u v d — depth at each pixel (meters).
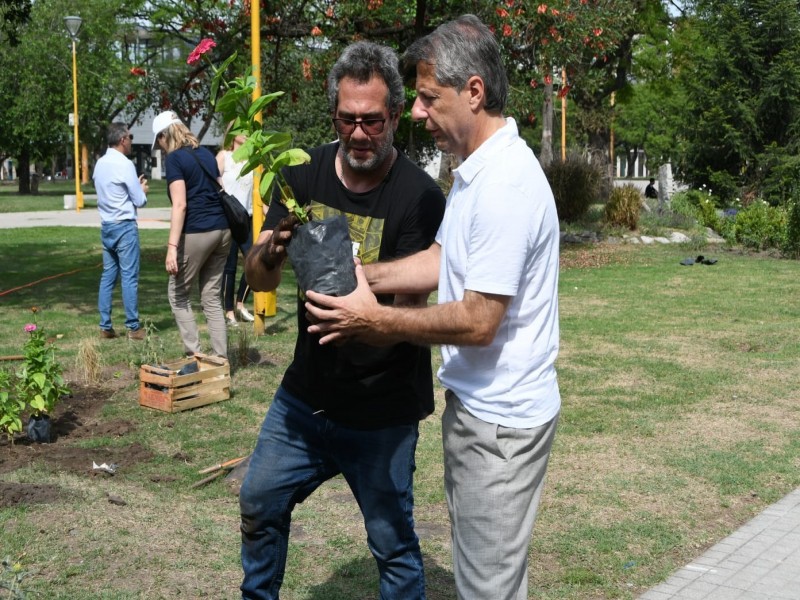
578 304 12.35
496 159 2.64
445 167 22.20
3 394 5.58
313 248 2.72
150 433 6.14
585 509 5.05
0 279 14.40
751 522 4.93
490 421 2.69
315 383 3.10
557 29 15.02
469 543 2.74
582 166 22.20
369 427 3.08
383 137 3.01
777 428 6.62
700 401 7.34
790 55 27.70
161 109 15.88
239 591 3.93
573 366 8.54
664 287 14.05
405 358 3.08
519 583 2.77
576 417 6.82
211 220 7.12
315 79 15.97
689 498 5.25
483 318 2.57
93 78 50.44
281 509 3.22
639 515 4.98
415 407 3.14
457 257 2.69
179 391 6.62
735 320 11.05
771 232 19.64
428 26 14.62
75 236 22.67
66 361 8.11
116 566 4.07
